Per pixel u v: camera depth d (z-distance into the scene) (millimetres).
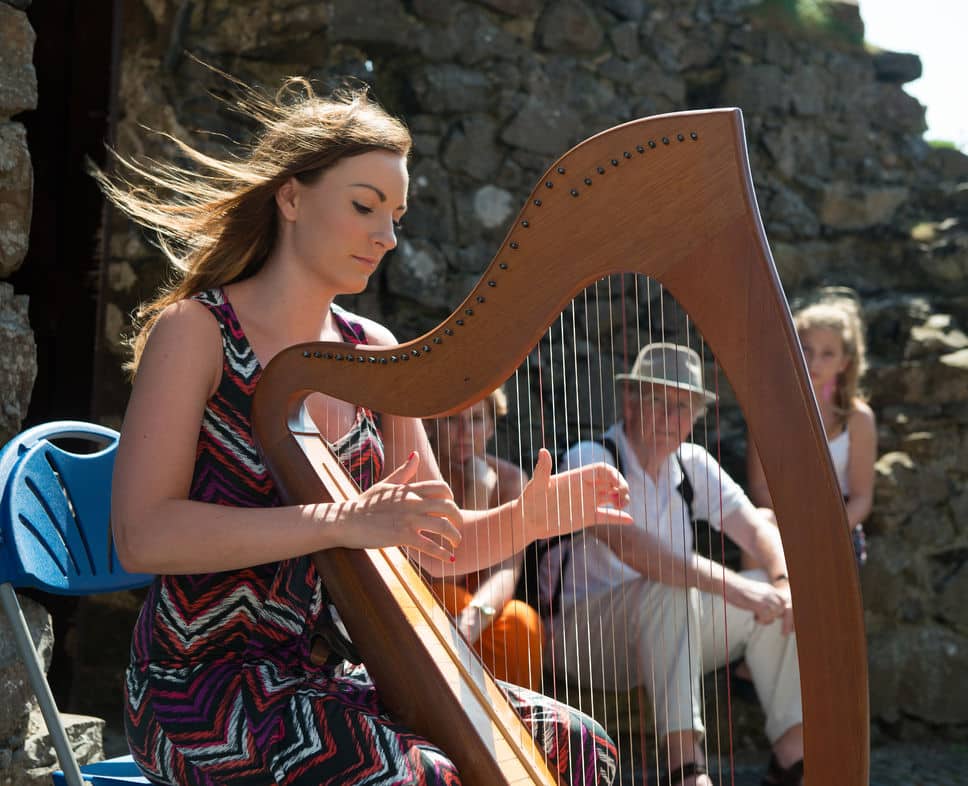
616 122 5758
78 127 3338
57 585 1871
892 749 4754
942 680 4953
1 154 2391
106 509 2070
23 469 1873
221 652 1820
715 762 4094
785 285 5879
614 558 3412
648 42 5852
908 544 5074
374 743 1599
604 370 5199
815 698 1356
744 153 1436
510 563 3258
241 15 4949
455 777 1589
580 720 1887
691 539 3408
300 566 1798
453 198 5363
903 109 6320
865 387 5336
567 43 5637
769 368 1389
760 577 3996
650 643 3271
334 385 1777
